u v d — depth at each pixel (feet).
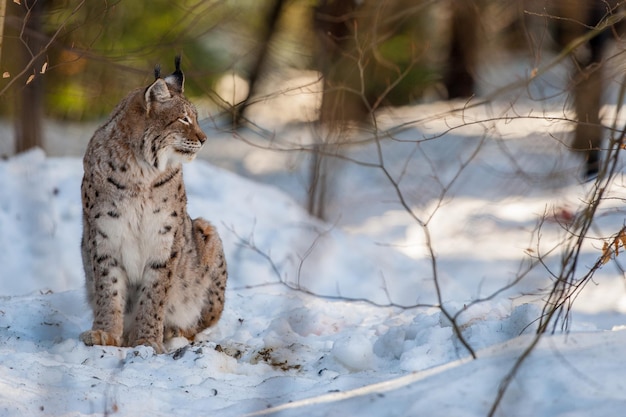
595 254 46.93
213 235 32.58
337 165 67.15
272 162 88.43
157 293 30.22
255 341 30.17
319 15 60.54
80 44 44.75
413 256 56.59
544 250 41.39
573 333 21.53
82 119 91.61
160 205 29.86
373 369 26.09
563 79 47.80
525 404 17.66
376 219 66.18
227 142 96.43
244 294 38.42
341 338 29.60
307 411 18.90
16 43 46.83
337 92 49.78
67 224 52.85
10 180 54.65
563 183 44.39
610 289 41.96
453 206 63.26
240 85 91.61
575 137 43.70
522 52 79.30
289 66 79.46
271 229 53.01
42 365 24.30
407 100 84.89
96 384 22.94
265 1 82.28
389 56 79.56
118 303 30.12
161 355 27.45
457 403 17.98
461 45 84.23
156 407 21.62
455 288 48.14
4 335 29.19
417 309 35.94
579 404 17.25
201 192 57.00
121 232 29.58
